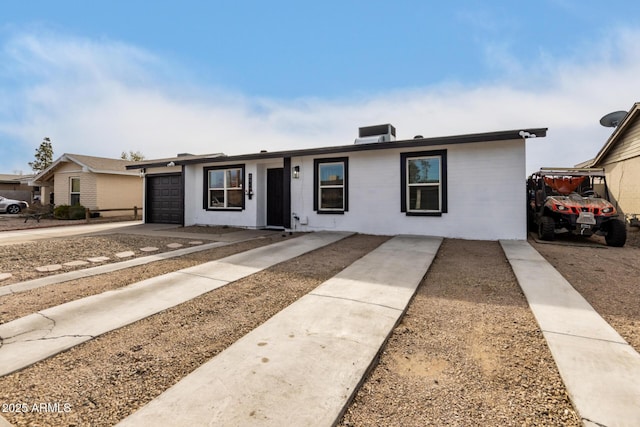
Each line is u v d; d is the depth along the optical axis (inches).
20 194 1058.1
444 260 234.7
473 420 72.7
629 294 157.9
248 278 191.0
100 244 305.4
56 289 170.4
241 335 117.0
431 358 101.0
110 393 83.6
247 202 454.9
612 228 285.1
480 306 144.3
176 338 114.9
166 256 253.3
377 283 176.2
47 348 106.0
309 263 227.5
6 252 260.2
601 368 90.5
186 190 495.8
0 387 85.5
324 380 86.4
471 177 327.0
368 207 375.9
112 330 120.7
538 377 89.3
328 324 123.4
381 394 83.0
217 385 84.4
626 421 69.2
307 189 411.2
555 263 221.9
